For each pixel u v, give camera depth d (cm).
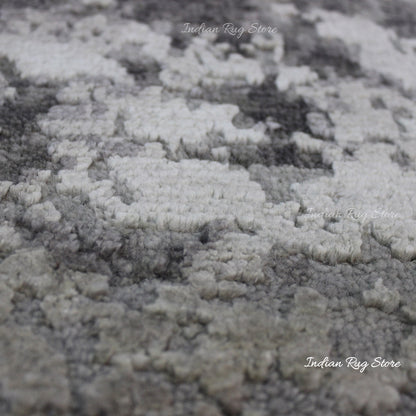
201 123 47
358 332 41
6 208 42
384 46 54
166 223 43
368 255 43
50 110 46
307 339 40
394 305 42
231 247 42
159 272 42
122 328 40
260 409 39
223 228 43
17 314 40
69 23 51
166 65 50
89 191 43
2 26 50
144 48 50
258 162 46
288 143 47
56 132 45
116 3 53
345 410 39
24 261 41
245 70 50
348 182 45
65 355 39
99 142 45
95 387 39
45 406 38
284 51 52
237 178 45
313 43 53
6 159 44
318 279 42
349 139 47
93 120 46
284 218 44
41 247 42
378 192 45
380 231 44
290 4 55
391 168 46
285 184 45
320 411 39
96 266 41
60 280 41
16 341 39
